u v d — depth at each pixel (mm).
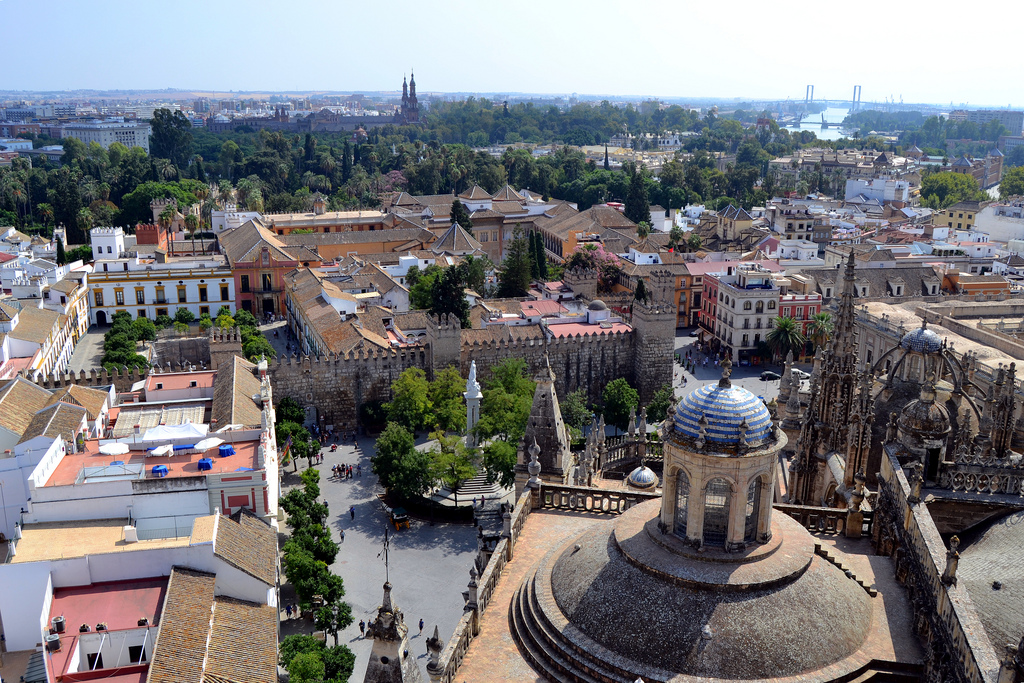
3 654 59531
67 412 92688
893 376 49969
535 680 28125
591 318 151625
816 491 51562
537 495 39031
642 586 28234
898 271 169250
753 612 26875
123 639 58656
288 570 74812
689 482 28578
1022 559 31000
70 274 180500
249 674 57375
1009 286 166625
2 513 83250
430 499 100562
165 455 84438
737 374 157625
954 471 35781
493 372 127562
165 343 140250
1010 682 21188
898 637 28281
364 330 139625
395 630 26047
